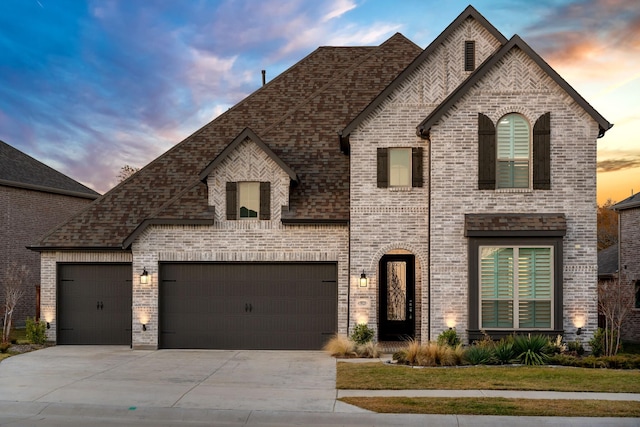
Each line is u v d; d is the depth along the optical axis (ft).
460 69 61.67
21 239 90.68
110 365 52.13
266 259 62.59
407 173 61.11
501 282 56.90
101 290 66.54
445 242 57.72
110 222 67.05
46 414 36.17
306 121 70.79
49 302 66.28
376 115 61.21
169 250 63.05
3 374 47.52
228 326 63.10
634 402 37.24
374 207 60.54
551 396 38.88
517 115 58.23
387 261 68.85
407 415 34.60
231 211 62.90
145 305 62.80
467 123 57.98
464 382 43.19
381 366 50.65
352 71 76.18
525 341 52.21
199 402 37.96
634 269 82.43
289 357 57.11
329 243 62.49
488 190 57.52
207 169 62.13
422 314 59.57
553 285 56.29
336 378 45.68
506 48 57.47
